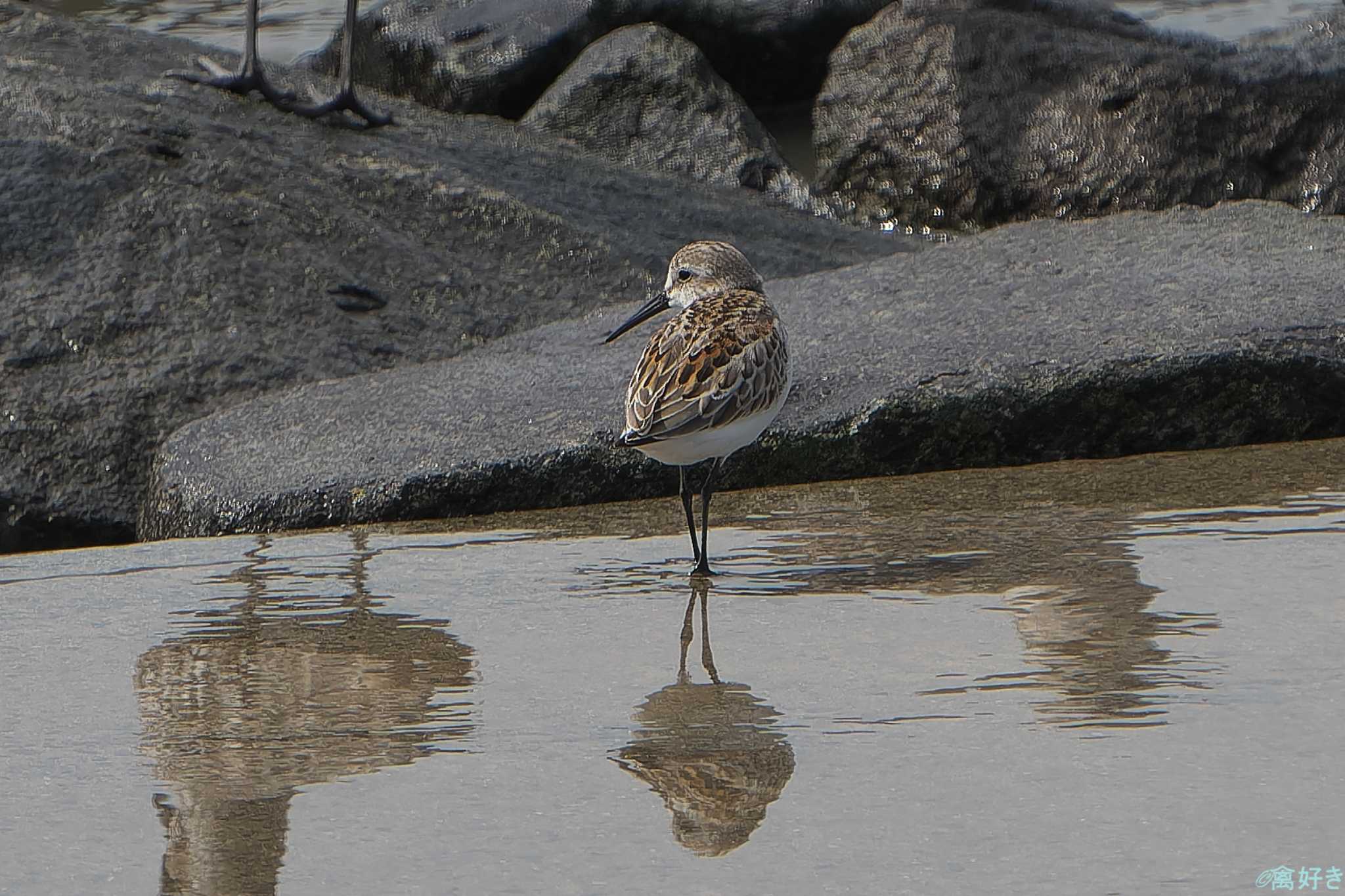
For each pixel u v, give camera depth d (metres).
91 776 6.41
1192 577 8.54
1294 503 9.92
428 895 5.33
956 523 9.89
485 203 17.20
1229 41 24.45
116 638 8.28
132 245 14.71
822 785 6.07
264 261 14.97
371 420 12.02
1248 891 5.09
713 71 24.62
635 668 7.55
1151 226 14.59
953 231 23.02
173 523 11.52
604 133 23.92
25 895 5.41
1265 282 12.66
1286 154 21.58
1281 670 7.10
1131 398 11.24
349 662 7.80
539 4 26.52
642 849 5.60
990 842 5.52
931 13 23.75
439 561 9.62
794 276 18.64
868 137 23.58
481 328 15.25
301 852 5.67
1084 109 22.42
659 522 10.38
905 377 11.41
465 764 6.43
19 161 15.18
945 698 6.96
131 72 18.84
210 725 6.96
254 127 17.56
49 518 12.78
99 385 13.48
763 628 8.09
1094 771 6.07
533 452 10.97
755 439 9.85
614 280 16.70
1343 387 11.45
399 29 26.53
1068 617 8.00
